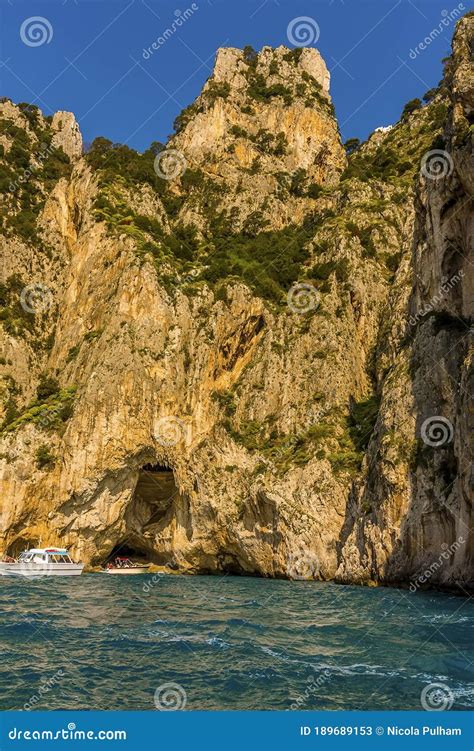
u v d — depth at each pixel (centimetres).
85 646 2319
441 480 4416
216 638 2505
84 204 8781
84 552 6256
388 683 1867
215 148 11112
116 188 8862
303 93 12000
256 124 11594
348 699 1741
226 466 6244
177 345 7019
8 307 8019
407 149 10494
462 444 4025
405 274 7212
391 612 3216
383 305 7512
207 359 7025
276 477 5869
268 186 10375
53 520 6188
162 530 6500
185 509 6334
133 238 7800
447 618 2995
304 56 12838
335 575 5284
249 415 6744
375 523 4844
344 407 6581
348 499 5494
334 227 8606
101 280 7675
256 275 8131
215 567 6188
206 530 6094
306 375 6831
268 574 5706
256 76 12512
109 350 6762
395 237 8300
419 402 4862
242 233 9519
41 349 7881
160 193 10131
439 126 10269
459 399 4159
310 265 8444
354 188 9375
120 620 2908
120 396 6512
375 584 4750
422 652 2250
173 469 6506
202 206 9950
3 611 3080
